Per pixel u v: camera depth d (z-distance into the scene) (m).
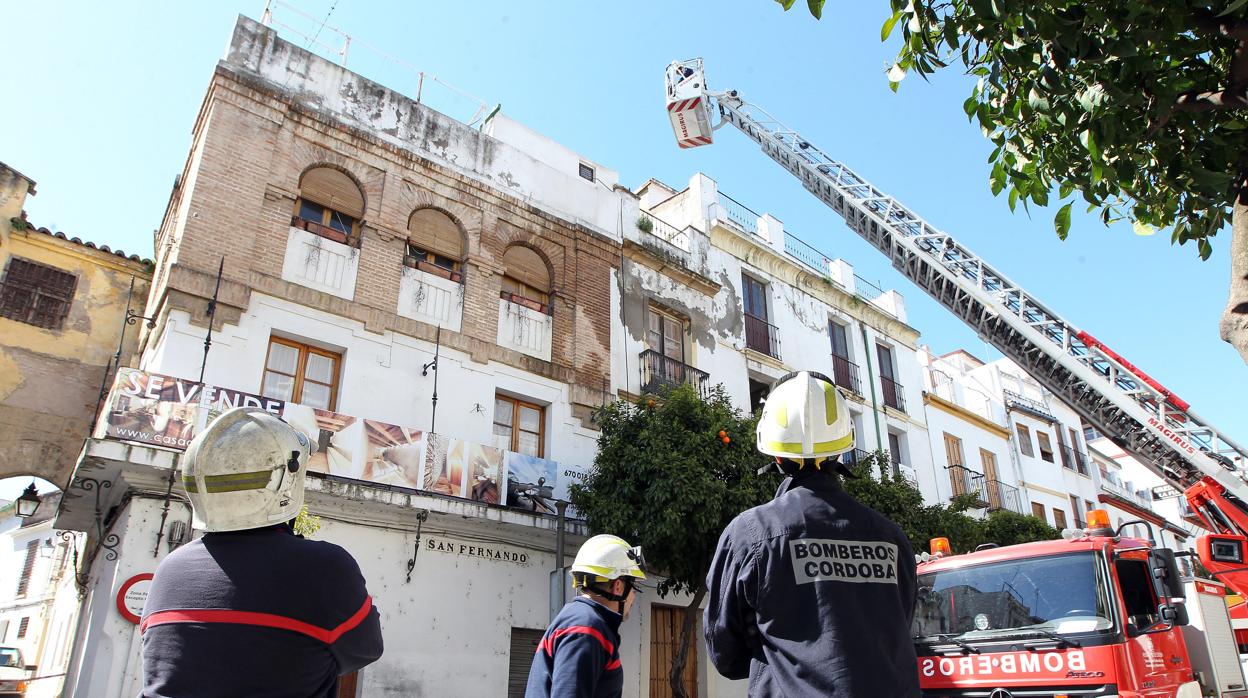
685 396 14.80
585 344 17.06
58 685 20.20
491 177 16.92
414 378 14.23
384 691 11.83
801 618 2.63
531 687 3.98
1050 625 6.87
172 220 15.74
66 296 14.30
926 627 7.68
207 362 12.11
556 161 19.86
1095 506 33.75
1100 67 5.14
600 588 4.23
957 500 19.41
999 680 6.87
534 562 14.17
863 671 2.52
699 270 20.66
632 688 14.62
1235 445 12.30
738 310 21.44
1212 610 8.70
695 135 18.17
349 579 2.42
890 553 2.83
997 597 7.36
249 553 2.34
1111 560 7.00
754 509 2.91
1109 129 5.20
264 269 13.20
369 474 12.16
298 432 2.68
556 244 17.58
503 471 13.72
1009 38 5.25
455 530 13.34
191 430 10.75
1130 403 12.92
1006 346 14.76
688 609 13.84
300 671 2.23
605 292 18.05
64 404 13.71
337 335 13.62
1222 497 11.59
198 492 2.44
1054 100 5.36
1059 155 5.87
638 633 15.06
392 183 15.30
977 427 29.16
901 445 25.50
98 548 12.25
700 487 13.07
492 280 16.11
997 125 6.17
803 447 2.94
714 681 15.94
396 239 15.00
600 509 13.50
